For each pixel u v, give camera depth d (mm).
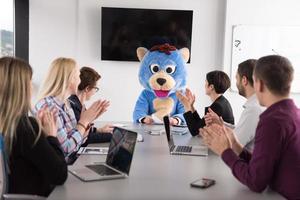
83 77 3012
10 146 1660
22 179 1713
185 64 4465
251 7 4777
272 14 4781
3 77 1676
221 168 1993
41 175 1735
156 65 4301
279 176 1524
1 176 1643
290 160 1491
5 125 1654
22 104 1686
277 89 1527
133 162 2104
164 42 4828
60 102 2281
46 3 4816
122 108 4957
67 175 1714
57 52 4867
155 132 3180
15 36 4809
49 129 1756
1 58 1744
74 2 4832
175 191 1587
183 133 3176
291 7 4773
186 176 1829
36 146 1643
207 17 4887
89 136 2682
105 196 1505
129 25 4816
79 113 2723
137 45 4844
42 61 4863
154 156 2275
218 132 1739
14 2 4770
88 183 1683
